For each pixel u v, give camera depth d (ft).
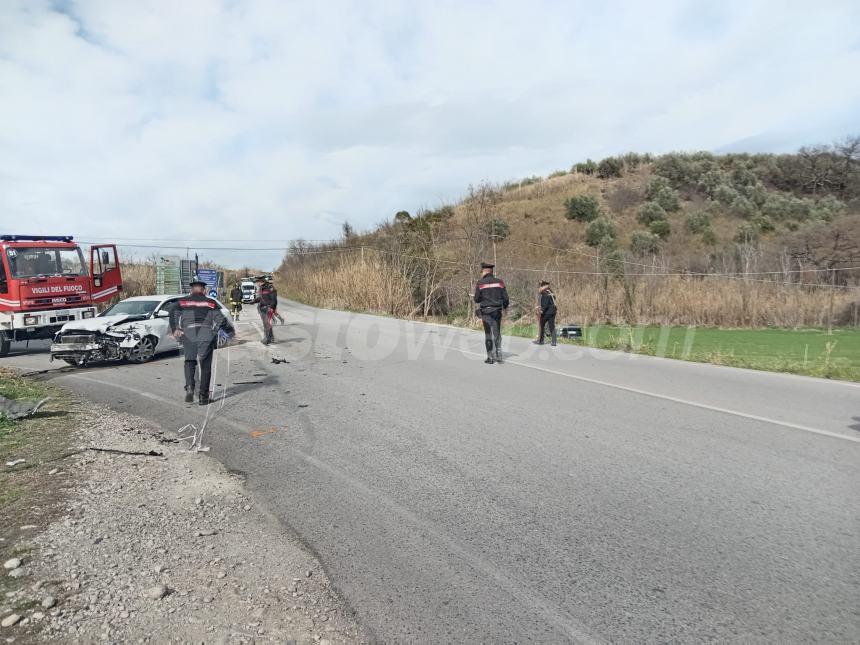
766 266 76.84
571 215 168.25
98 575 10.70
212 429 21.43
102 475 16.02
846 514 13.16
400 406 24.44
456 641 8.93
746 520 12.94
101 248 53.42
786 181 191.01
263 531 12.74
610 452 17.85
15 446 18.75
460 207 83.92
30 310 47.21
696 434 19.72
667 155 207.10
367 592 10.32
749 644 8.73
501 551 11.76
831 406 24.02
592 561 11.30
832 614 9.42
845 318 62.90
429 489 15.08
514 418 22.17
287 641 8.90
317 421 22.21
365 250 97.35
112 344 38.40
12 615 9.36
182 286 100.32
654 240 146.61
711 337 54.44
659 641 8.85
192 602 9.91
